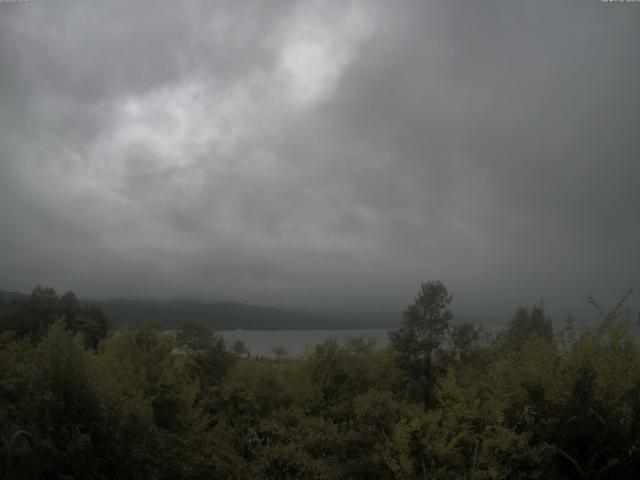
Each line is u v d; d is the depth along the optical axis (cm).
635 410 600
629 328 671
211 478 924
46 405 727
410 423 694
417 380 1750
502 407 651
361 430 856
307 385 1327
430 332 1834
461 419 700
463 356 1827
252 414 1226
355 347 1659
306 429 925
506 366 707
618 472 588
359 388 1431
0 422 647
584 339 670
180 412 1095
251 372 1373
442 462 657
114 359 1101
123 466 766
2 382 784
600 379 622
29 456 627
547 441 615
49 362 798
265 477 866
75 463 693
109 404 809
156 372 1158
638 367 622
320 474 809
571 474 606
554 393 630
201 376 1387
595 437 602
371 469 773
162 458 867
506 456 610
